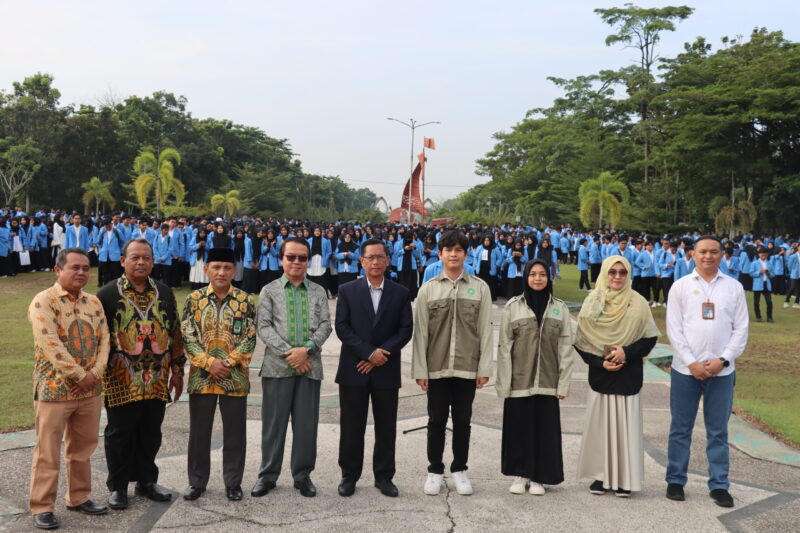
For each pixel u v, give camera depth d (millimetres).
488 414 6613
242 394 4422
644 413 6809
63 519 4012
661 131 46688
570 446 5641
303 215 80625
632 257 17469
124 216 17406
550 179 58094
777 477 4988
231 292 4535
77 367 3885
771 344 11453
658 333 4648
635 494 4621
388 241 16531
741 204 38812
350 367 4555
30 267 19484
